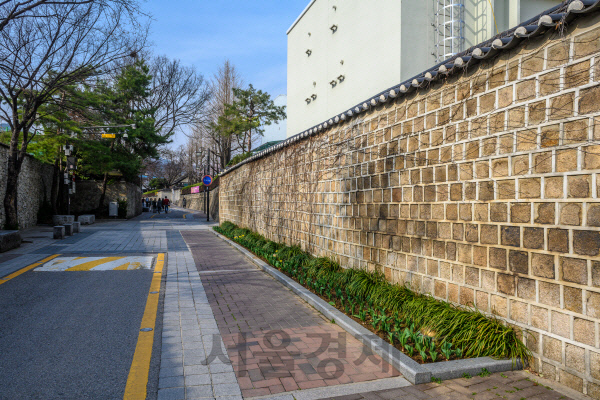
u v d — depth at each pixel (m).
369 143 6.12
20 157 14.70
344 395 3.05
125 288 6.67
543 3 10.71
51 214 22.02
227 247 12.05
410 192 5.11
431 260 4.70
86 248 11.58
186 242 13.40
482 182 3.94
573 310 3.04
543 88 3.31
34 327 4.66
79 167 24.52
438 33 10.40
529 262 3.41
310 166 8.41
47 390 3.14
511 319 3.60
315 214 8.11
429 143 4.76
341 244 6.96
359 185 6.39
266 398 2.99
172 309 5.39
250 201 13.80
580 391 2.99
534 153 3.38
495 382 3.24
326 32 14.98
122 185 28.34
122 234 16.09
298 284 6.52
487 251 3.87
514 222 3.57
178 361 3.67
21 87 13.62
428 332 4.03
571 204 3.05
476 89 4.04
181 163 68.62
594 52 2.91
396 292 4.97
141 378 3.36
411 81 5.07
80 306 5.56
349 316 4.84
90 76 14.77
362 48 12.16
